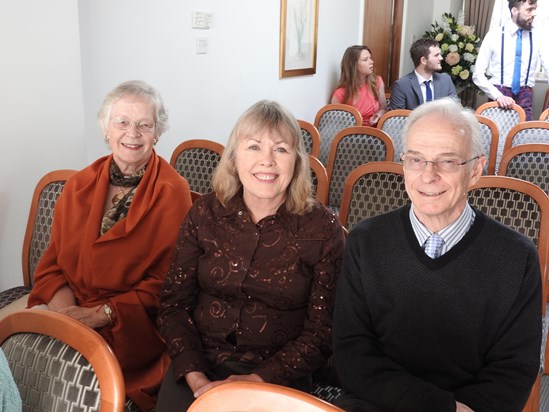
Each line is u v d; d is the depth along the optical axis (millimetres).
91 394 1143
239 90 4957
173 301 1847
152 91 2172
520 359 1468
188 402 1647
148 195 2078
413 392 1470
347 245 1639
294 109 6074
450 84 6051
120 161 2131
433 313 1509
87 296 2098
